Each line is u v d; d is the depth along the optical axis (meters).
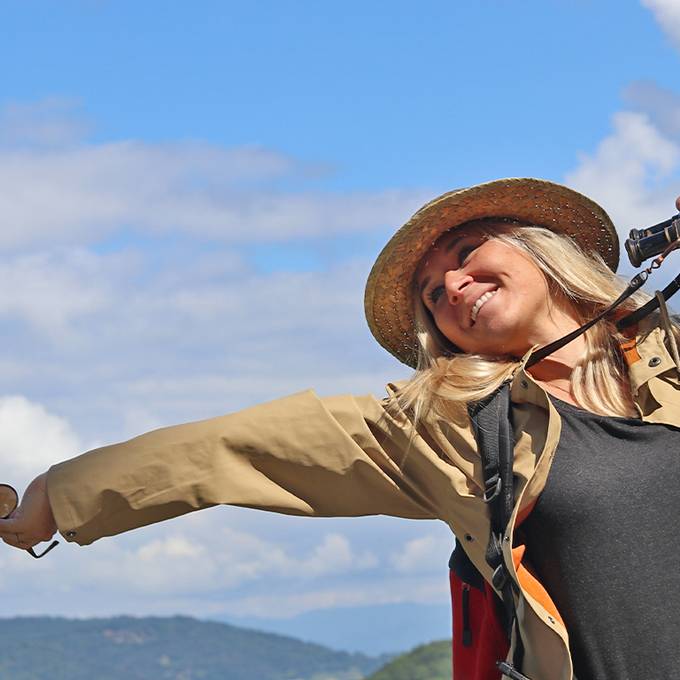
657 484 4.55
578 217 5.55
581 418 4.80
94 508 4.98
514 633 4.55
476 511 4.83
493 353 5.26
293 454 5.03
